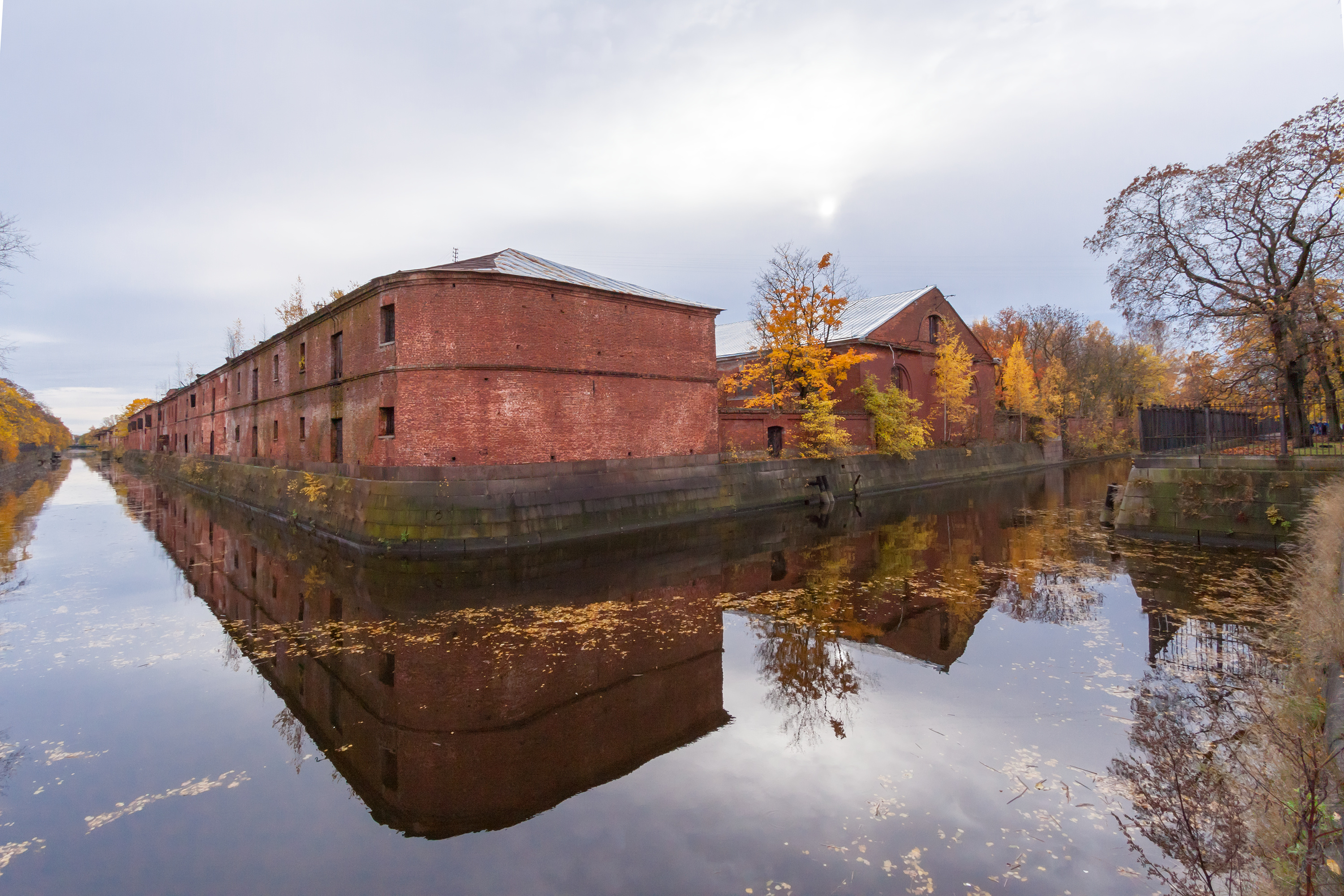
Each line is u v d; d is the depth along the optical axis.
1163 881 4.37
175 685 8.42
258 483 28.94
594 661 9.15
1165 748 6.19
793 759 6.32
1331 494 12.70
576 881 4.63
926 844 4.91
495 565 15.53
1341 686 5.57
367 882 4.67
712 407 24.28
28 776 6.18
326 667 9.02
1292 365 18.17
